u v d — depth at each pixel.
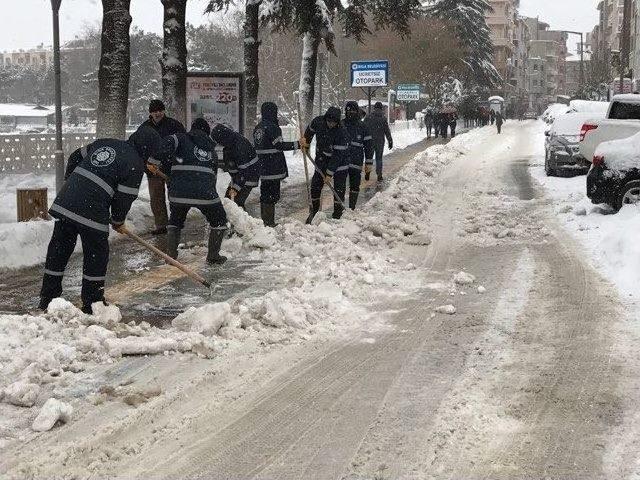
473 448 6.33
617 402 7.26
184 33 20.88
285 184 22.56
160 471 5.93
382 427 6.74
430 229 15.05
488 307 9.95
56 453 6.17
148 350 8.35
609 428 6.68
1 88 115.69
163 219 14.25
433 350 8.57
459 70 80.94
